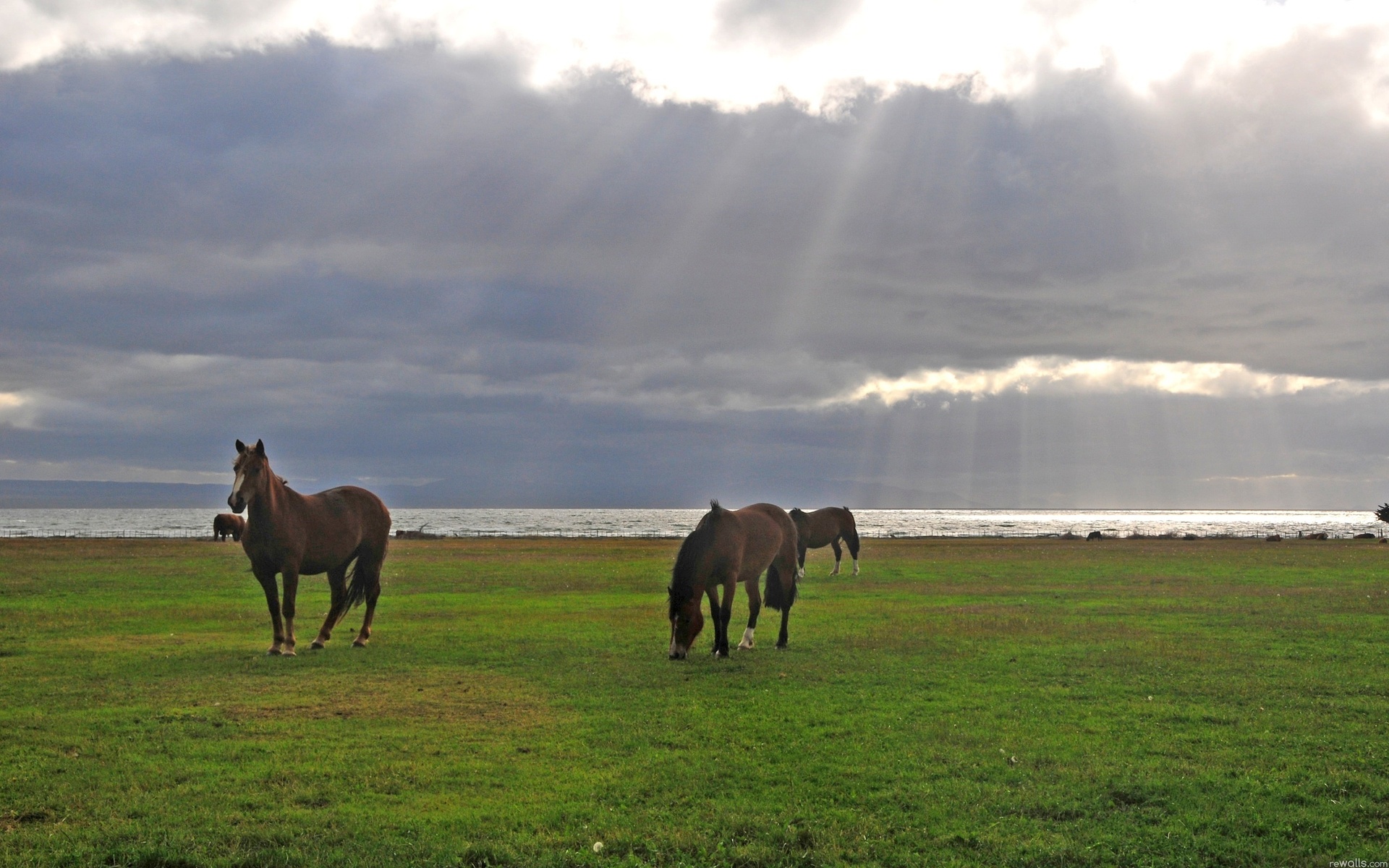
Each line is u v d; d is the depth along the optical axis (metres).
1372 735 9.25
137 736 9.27
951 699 11.05
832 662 13.79
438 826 6.73
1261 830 6.70
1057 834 6.61
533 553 47.09
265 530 14.35
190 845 6.32
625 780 7.82
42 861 6.04
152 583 27.70
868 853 6.30
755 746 8.86
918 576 31.39
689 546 14.23
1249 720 9.91
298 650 15.16
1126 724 9.74
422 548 51.53
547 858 6.14
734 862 6.14
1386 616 19.22
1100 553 45.84
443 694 11.43
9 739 9.16
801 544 17.22
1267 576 30.30
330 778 7.91
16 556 39.84
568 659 14.16
